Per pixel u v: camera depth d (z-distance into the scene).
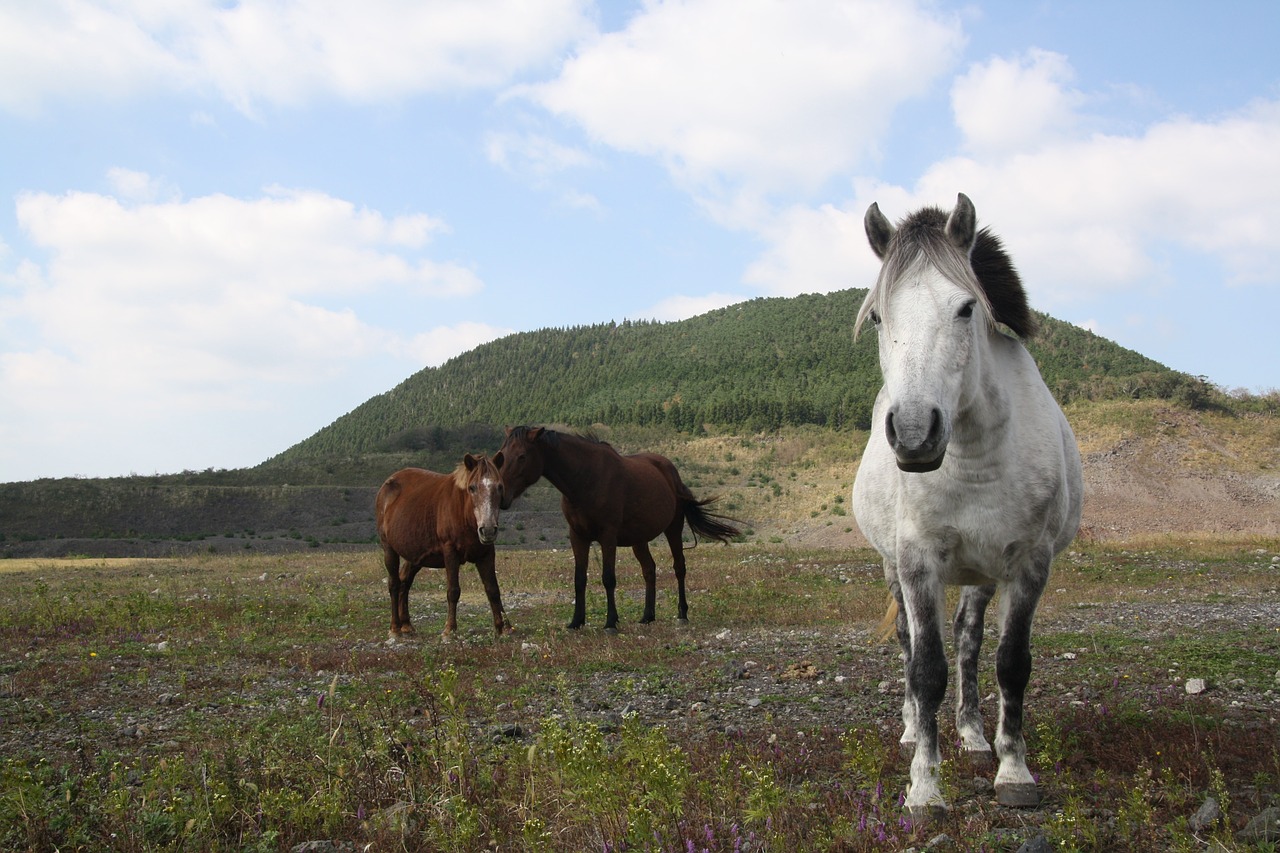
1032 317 4.11
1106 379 71.69
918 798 3.33
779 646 8.18
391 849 3.14
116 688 6.48
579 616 9.67
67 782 3.59
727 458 90.00
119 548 41.62
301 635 9.34
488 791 3.55
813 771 4.03
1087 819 3.02
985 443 3.52
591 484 9.44
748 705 5.65
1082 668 6.49
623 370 195.62
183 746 4.72
